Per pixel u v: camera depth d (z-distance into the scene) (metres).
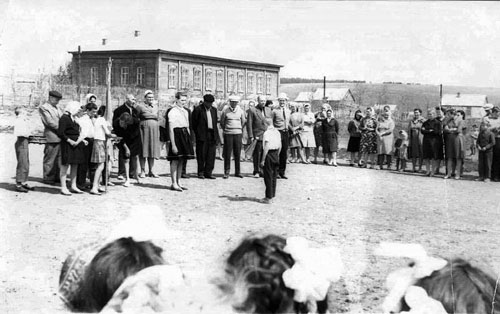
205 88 15.62
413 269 1.88
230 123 11.01
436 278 1.78
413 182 11.05
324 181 11.05
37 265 4.82
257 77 14.93
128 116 9.37
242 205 8.16
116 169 11.12
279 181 11.05
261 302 1.59
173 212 7.25
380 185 10.36
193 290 1.66
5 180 9.34
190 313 1.60
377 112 14.61
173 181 9.05
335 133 14.11
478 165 11.61
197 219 6.84
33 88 13.77
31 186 8.70
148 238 1.88
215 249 5.21
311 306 1.65
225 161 10.99
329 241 6.16
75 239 5.63
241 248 1.68
